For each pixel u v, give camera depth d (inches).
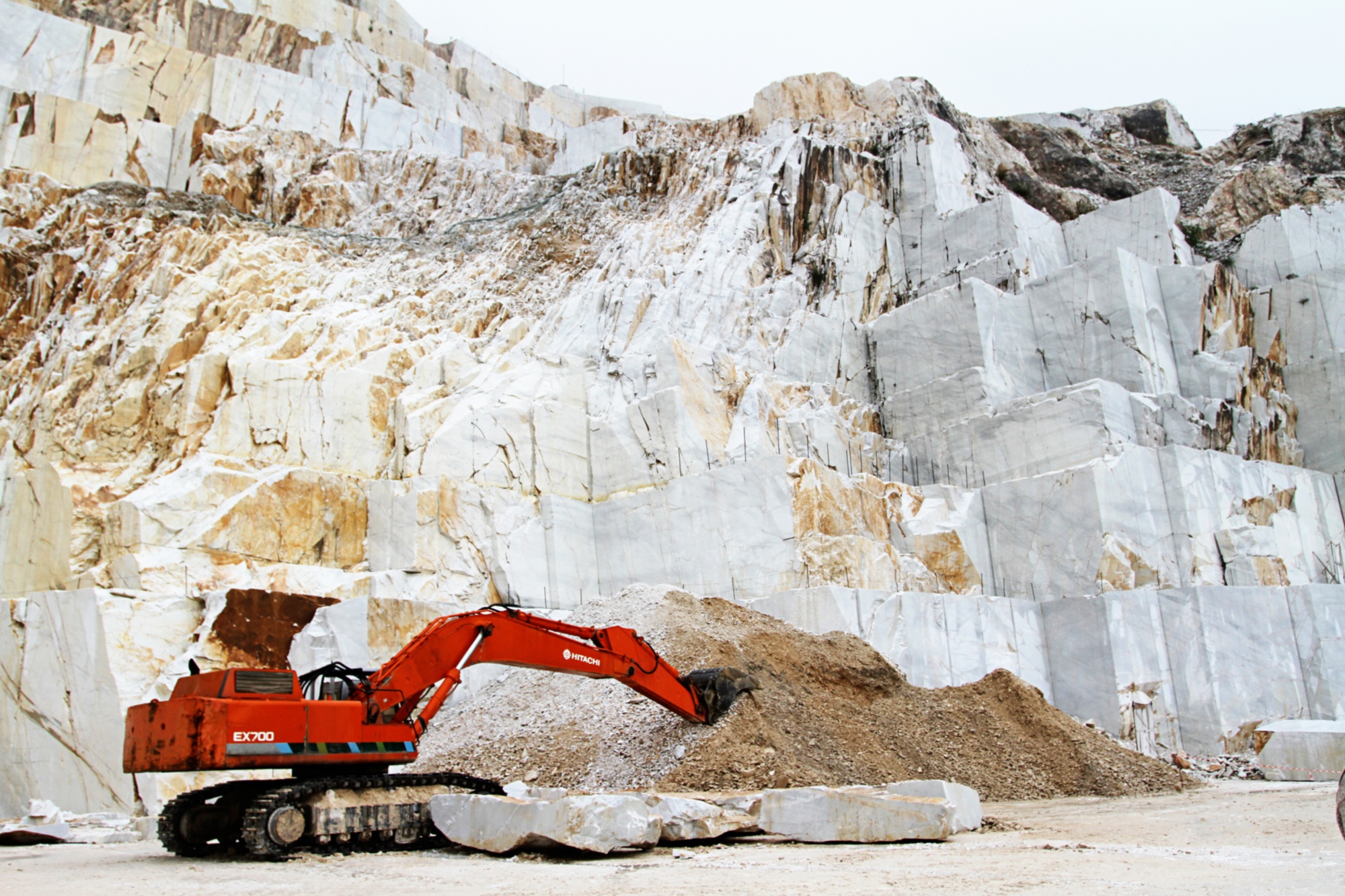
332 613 1005.2
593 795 487.2
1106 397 1272.1
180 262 1464.1
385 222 1854.1
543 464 1283.2
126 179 1823.3
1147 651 1075.9
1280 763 939.3
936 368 1480.1
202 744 471.5
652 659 653.3
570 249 1707.7
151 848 603.5
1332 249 1662.2
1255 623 1090.7
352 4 2507.4
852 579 1130.0
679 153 1859.0
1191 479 1220.5
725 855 462.6
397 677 539.2
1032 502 1238.3
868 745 743.7
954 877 378.6
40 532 1143.6
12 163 1729.8
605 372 1405.0
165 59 1982.0
